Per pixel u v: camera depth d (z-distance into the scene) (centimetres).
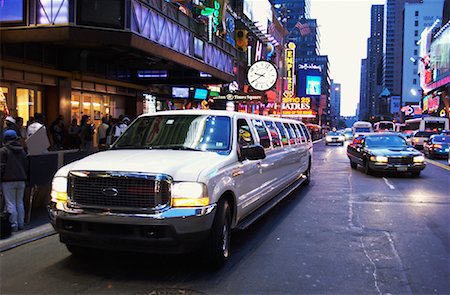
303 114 4669
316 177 1559
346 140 5906
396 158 1538
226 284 500
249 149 651
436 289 488
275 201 873
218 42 2025
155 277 522
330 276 528
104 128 1473
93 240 511
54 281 509
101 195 509
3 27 1175
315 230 763
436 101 7812
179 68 1919
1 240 673
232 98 2812
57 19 1152
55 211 529
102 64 1722
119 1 1186
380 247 654
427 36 9219
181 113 714
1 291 477
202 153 605
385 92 16462
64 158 895
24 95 1427
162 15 1408
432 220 841
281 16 6419
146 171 504
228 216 588
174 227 492
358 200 1072
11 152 713
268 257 603
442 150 2620
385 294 474
